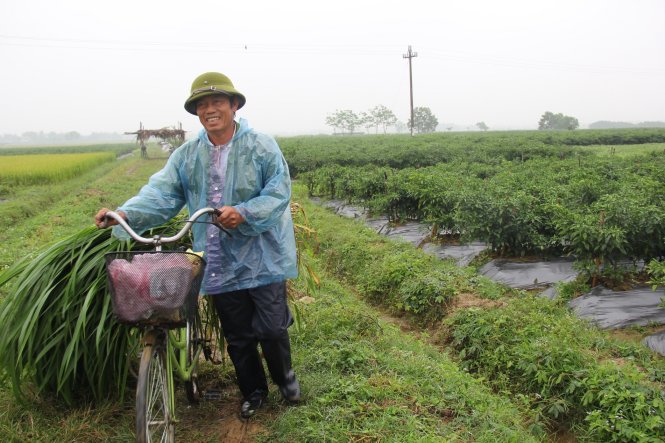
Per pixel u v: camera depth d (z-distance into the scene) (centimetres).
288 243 391
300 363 493
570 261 873
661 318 649
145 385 305
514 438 385
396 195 1249
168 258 301
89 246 407
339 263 976
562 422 448
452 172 1526
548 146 3053
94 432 387
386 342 553
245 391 414
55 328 398
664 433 382
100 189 2286
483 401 439
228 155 371
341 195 1652
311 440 373
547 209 903
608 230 711
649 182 1039
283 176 370
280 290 391
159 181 375
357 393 424
